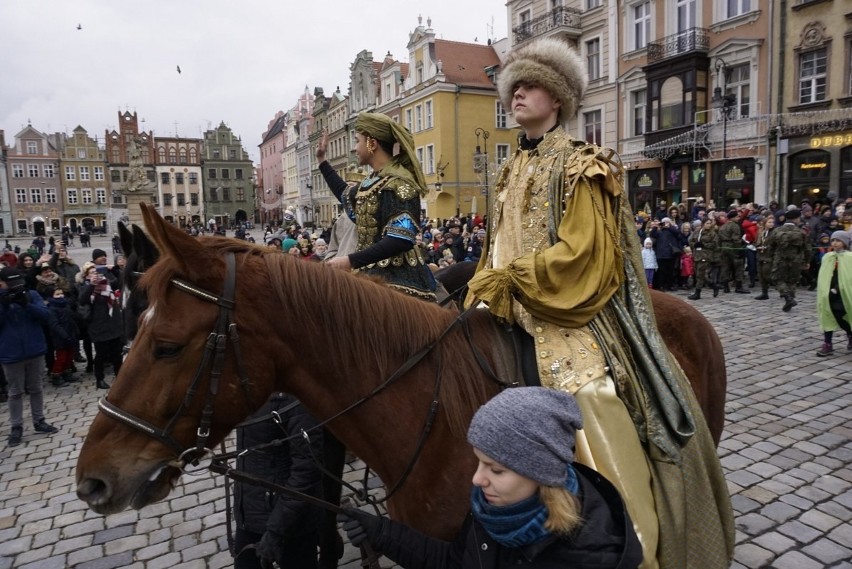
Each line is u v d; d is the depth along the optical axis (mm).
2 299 6172
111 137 79312
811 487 4254
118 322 8148
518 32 28984
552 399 1419
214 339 1765
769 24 19688
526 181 2131
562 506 1384
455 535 1880
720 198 21484
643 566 1701
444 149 36688
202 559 3871
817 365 7301
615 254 1958
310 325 1900
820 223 13102
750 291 13227
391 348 1969
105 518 4488
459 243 16328
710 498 2004
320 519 2744
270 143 89000
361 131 2873
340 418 1982
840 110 17875
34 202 75875
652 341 2016
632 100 24688
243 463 2775
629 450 1820
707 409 2738
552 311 1871
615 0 24594
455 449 1907
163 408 1748
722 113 20656
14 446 6172
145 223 1715
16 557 4004
